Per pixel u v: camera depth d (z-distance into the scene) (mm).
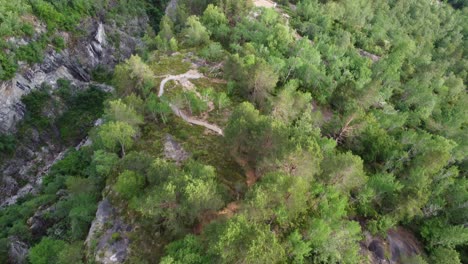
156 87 64312
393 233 44094
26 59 80688
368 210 43438
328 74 73812
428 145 53562
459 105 85438
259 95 59375
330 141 45938
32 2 88375
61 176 59312
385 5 133375
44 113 81250
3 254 46531
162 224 36031
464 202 47375
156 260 34500
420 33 132000
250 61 63156
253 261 25859
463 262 43969
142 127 55125
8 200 68750
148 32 111812
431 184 48969
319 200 38406
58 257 37250
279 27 77625
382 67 81438
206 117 58438
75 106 88000
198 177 35344
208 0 102000
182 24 96438
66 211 47719
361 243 40281
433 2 166500
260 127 41750
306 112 52906
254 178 44906
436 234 43188
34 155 76438
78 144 81938
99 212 40406
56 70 88250
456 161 59688
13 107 76188
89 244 37500
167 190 31766
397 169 50719
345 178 39688
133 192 38531
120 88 61562
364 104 64500
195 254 28938
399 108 76875
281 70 68000
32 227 49469
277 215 33156
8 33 78625
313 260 33906
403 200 42969
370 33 108500
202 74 70312
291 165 36375
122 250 35875
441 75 98562
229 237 26125
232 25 90688
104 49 107625
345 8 107062
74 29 96875
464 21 159625
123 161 43938
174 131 54500
